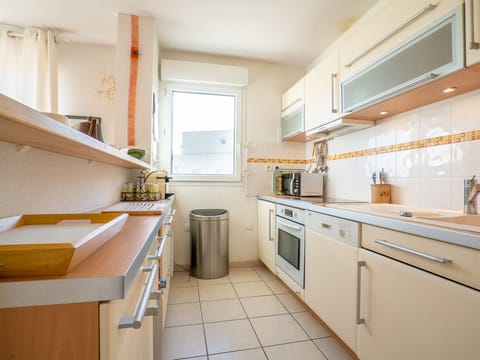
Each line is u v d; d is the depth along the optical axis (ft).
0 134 1.91
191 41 8.21
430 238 2.98
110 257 1.67
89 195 4.21
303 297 6.01
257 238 9.68
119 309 1.50
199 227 8.28
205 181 9.36
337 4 6.37
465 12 3.31
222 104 9.75
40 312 1.26
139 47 6.78
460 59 3.34
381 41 4.67
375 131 6.35
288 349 4.81
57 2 6.29
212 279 8.25
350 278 4.35
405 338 3.27
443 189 4.65
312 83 7.41
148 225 2.98
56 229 2.17
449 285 2.73
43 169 2.89
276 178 9.41
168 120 9.07
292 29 7.49
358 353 4.12
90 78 8.44
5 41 7.33
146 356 2.82
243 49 8.74
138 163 4.74
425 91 4.27
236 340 5.07
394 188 5.74
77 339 1.27
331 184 8.19
